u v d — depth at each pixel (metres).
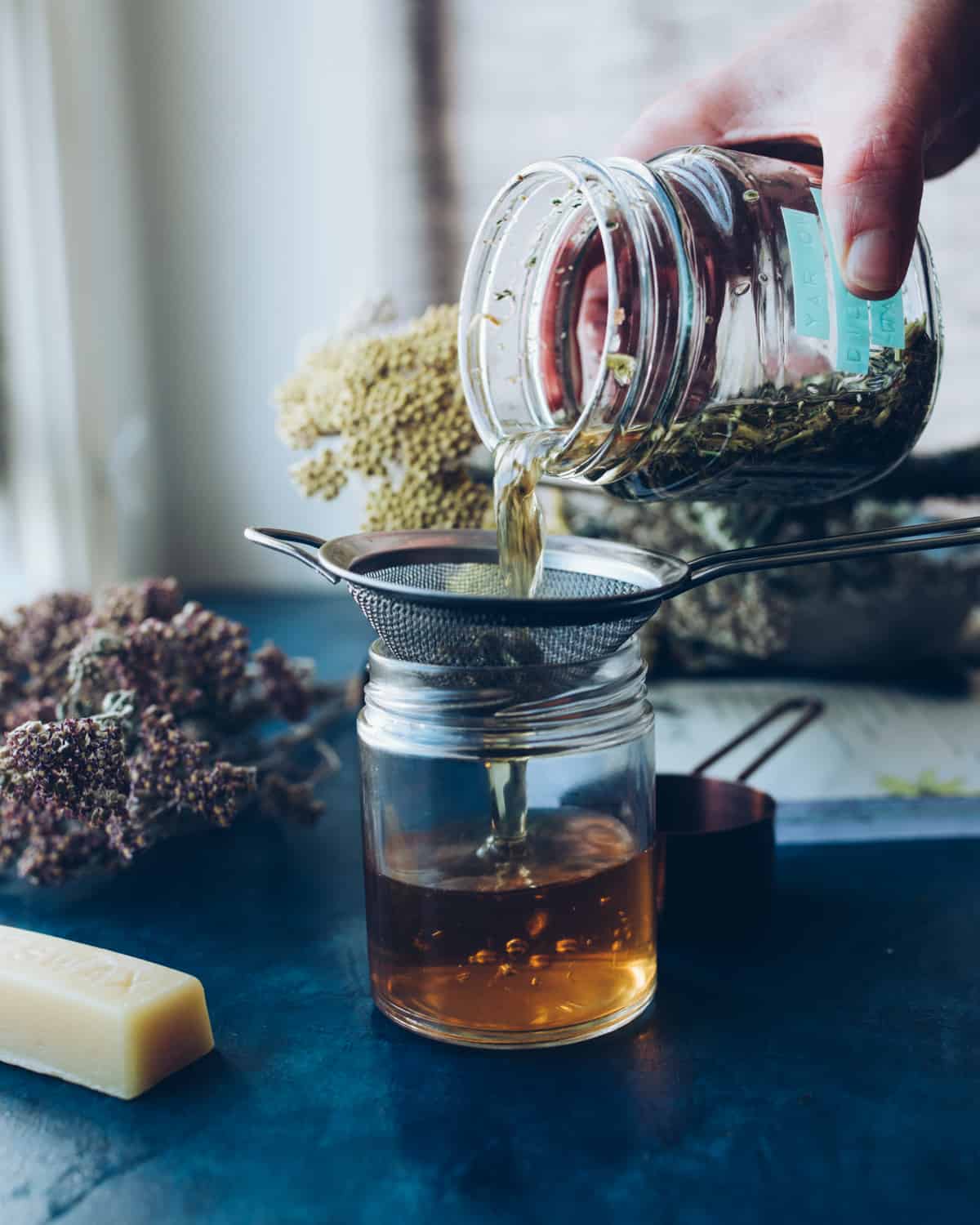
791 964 0.50
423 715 0.44
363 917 0.53
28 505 1.00
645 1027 0.46
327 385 0.58
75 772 0.47
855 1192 0.39
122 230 1.06
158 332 1.10
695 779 0.54
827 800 0.60
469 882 0.44
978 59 0.48
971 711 0.70
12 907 0.54
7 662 0.61
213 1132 0.42
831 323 0.47
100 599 0.63
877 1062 0.44
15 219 0.95
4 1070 0.45
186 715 0.58
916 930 0.52
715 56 1.06
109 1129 0.42
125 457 1.07
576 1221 0.38
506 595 0.48
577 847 0.45
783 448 0.48
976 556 0.72
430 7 1.05
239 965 0.50
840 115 0.49
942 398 1.10
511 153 1.08
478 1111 0.42
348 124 1.07
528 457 0.47
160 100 1.06
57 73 0.94
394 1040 0.46
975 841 0.59
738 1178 0.40
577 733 0.44
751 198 0.47
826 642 0.73
